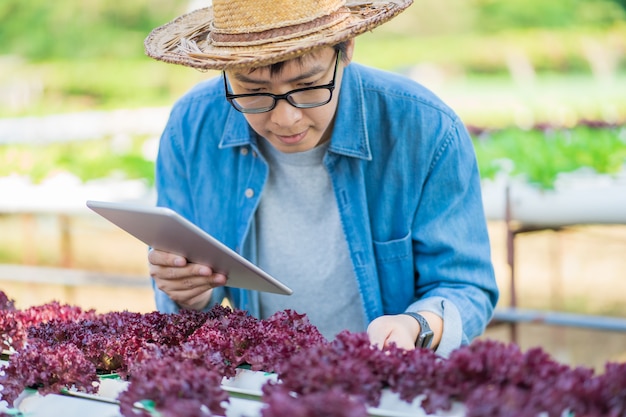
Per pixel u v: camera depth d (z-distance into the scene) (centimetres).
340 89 203
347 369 137
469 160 208
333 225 212
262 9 169
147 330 175
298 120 176
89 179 501
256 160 212
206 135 217
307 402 122
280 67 168
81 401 153
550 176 385
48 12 1073
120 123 646
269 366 157
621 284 507
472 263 207
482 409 121
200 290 194
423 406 135
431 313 193
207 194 218
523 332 489
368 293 209
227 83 207
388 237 211
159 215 156
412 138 203
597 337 472
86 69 1002
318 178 211
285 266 216
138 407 143
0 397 155
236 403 143
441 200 207
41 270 449
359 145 204
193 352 155
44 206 446
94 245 642
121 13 1077
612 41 1014
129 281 434
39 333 177
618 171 419
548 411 122
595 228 554
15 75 991
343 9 178
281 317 171
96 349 166
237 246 217
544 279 523
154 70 995
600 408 124
